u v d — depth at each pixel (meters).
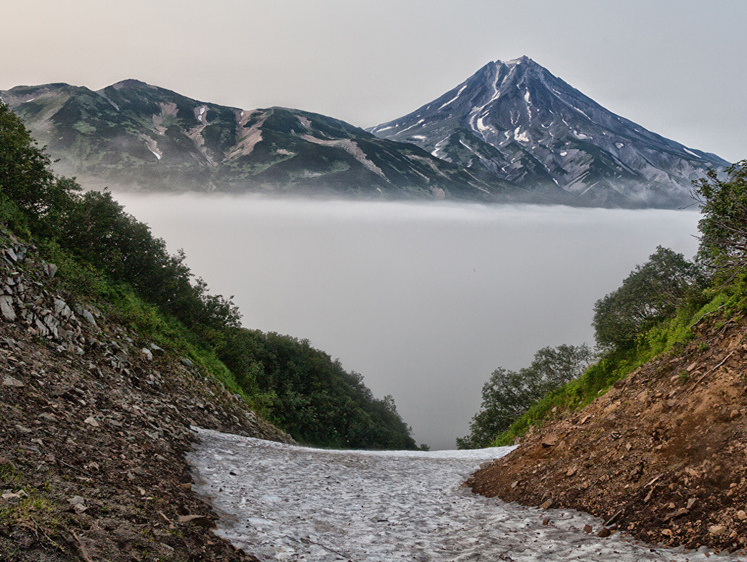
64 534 5.19
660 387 11.07
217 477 11.26
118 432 10.93
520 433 34.34
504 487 12.05
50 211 22.94
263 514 9.23
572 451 11.43
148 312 24.80
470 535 8.96
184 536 6.65
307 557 7.35
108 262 25.25
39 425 8.66
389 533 9.09
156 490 8.25
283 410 56.25
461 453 22.66
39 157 22.52
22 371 11.05
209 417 19.47
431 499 12.01
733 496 7.04
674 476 8.18
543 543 8.02
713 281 17.36
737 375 9.04
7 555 4.41
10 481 6.02
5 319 13.41
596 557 7.11
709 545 6.57
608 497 8.95
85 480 7.13
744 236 11.40
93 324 18.17
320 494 11.53
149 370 19.11
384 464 16.81
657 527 7.48
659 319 26.19
